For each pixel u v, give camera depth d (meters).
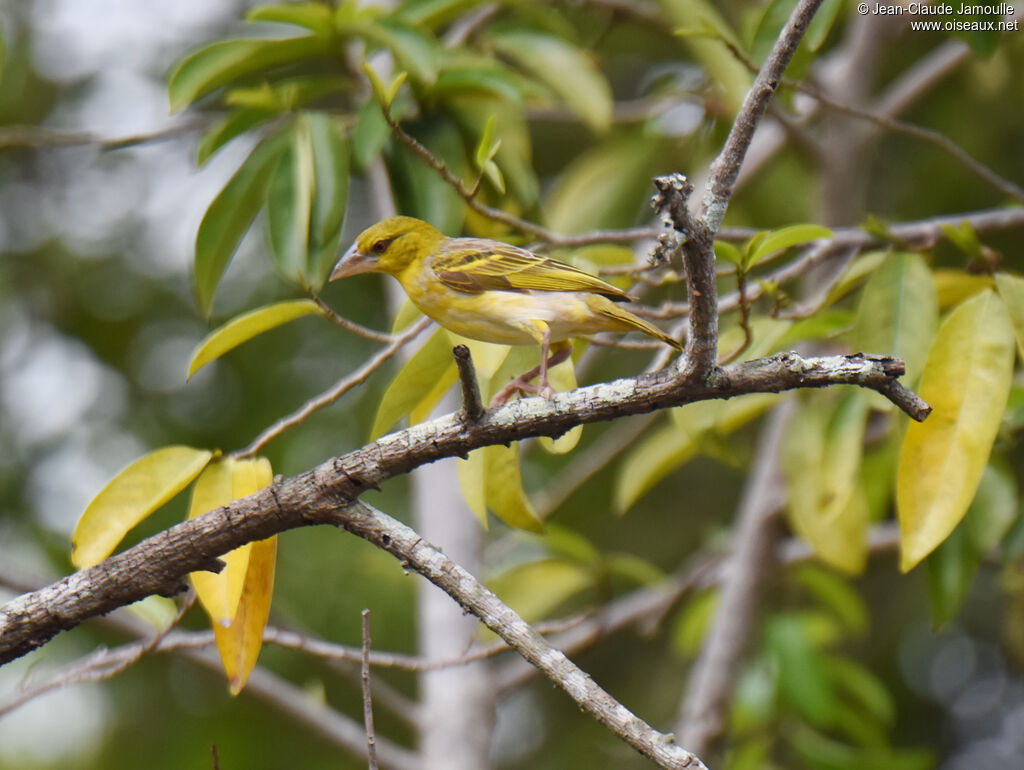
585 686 5.26
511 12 12.83
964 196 16.09
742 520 12.82
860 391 8.98
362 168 8.74
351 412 15.38
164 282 15.48
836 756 11.48
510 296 7.29
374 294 15.88
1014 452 15.21
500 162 9.25
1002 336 7.03
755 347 8.06
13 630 5.95
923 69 13.76
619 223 13.39
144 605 8.05
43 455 14.91
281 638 7.79
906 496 6.89
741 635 12.38
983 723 17.91
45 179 15.54
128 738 14.95
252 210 8.77
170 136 9.73
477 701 10.51
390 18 8.78
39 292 15.31
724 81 10.42
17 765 14.53
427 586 11.05
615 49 17.02
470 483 7.66
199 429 15.21
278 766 14.99
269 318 7.02
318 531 14.67
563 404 5.79
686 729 12.25
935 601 9.29
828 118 13.46
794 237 6.77
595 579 12.02
